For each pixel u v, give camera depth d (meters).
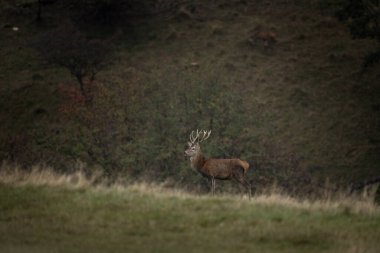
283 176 86.06
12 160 92.88
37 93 115.44
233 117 97.19
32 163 90.19
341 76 121.31
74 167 85.88
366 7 93.00
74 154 91.88
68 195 39.03
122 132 97.00
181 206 37.03
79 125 103.00
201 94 104.44
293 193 71.94
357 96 116.19
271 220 34.97
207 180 77.94
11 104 113.00
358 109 112.56
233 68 121.50
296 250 30.06
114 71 120.75
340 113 111.31
